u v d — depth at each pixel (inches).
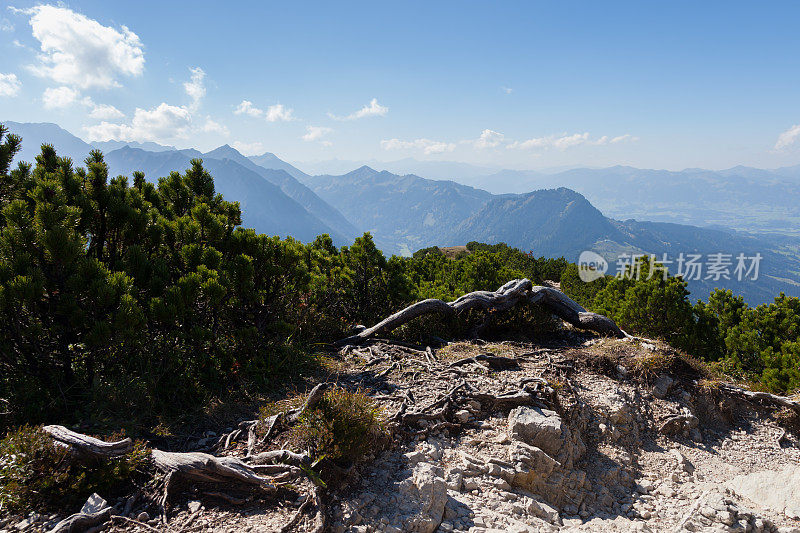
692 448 372.2
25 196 295.0
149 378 252.2
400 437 260.1
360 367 371.6
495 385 338.3
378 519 189.3
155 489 181.3
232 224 390.6
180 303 259.8
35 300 215.5
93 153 290.2
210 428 244.8
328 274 535.5
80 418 224.1
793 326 613.6
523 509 226.7
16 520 157.0
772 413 430.6
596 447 323.9
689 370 453.7
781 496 286.0
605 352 448.5
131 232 284.5
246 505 179.9
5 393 219.9
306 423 217.0
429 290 629.0
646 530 235.3
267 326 350.0
